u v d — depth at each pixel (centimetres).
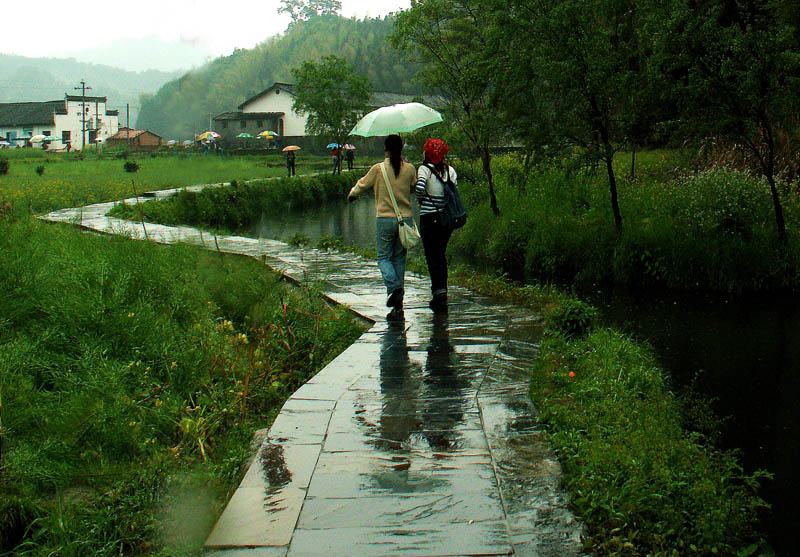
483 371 568
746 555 393
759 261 1180
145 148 6881
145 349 582
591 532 337
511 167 1894
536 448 419
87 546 325
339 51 9344
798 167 1524
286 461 402
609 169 1364
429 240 768
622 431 449
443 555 306
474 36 1652
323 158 5938
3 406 434
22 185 2514
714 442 576
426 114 780
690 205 1357
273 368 641
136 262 780
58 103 8481
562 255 1374
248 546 313
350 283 958
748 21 1312
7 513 356
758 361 817
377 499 355
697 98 1187
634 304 1118
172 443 474
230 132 6800
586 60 1293
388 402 498
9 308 616
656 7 1262
